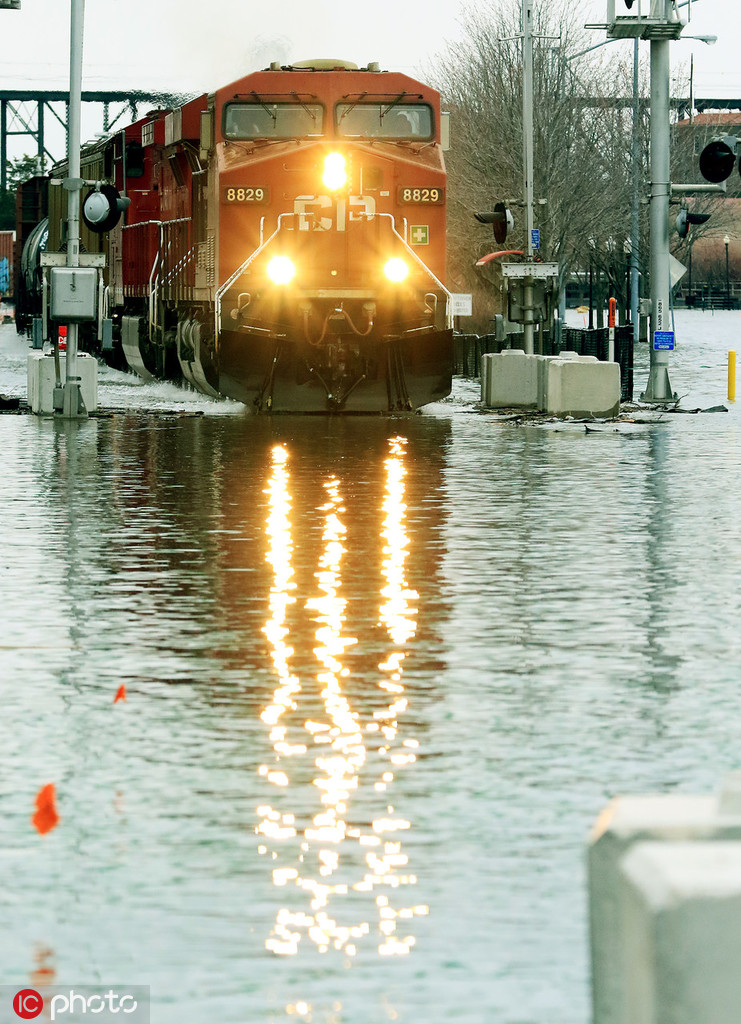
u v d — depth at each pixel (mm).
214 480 78938
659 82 133500
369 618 45438
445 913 22484
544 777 29516
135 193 160500
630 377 142375
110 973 20562
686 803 13984
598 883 13273
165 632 43406
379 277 119375
